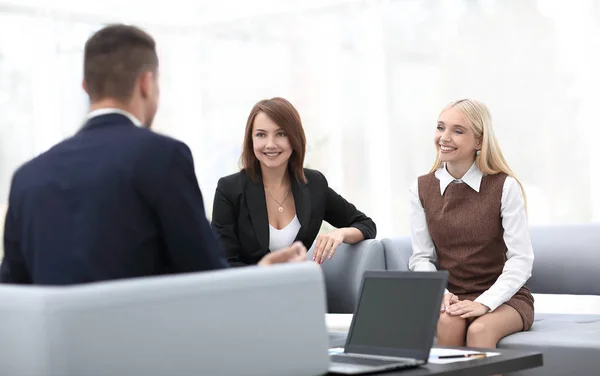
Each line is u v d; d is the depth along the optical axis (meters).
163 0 8.27
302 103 7.64
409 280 2.77
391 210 7.07
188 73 8.38
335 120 7.41
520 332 3.93
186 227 2.32
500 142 6.44
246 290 2.09
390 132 7.05
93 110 2.46
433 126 6.84
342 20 7.36
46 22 7.45
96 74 2.44
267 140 4.05
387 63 7.06
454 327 3.86
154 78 2.51
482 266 4.13
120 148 2.32
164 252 2.39
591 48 6.04
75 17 7.64
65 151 2.38
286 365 2.16
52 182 2.34
